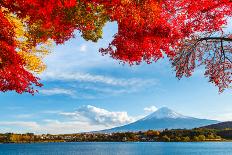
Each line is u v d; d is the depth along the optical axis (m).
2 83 13.36
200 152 158.62
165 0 13.76
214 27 14.31
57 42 15.92
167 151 170.88
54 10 13.26
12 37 13.29
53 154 159.50
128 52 14.73
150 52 14.80
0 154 165.88
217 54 15.94
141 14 13.23
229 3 13.84
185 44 15.44
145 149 199.38
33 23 15.99
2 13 13.32
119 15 13.13
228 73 16.33
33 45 17.91
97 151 184.88
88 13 13.97
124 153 157.75
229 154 141.62
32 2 12.70
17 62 13.34
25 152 184.25
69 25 14.38
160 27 13.75
